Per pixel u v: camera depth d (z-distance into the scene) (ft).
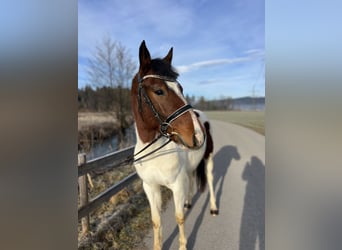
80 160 7.84
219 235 8.92
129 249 8.00
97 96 45.03
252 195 12.75
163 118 5.91
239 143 30.96
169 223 9.88
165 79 5.82
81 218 7.89
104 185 12.35
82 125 32.09
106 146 26.91
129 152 12.16
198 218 10.27
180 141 5.84
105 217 9.52
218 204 11.66
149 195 7.55
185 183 7.47
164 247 8.34
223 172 17.17
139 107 6.25
